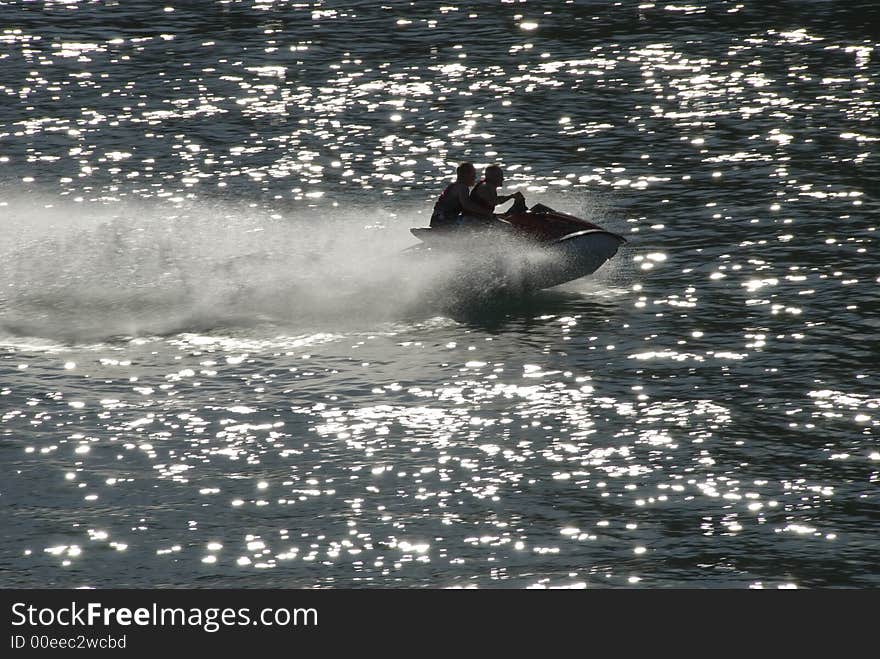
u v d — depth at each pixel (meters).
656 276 59.09
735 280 58.03
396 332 52.72
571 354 50.31
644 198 71.31
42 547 36.72
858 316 53.00
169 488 39.88
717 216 67.50
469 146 82.75
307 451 42.28
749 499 38.78
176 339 51.88
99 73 102.25
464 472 40.78
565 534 37.12
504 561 35.88
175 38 113.56
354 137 85.19
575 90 95.25
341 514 38.31
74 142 84.62
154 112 91.44
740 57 103.00
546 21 117.19
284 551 36.47
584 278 59.00
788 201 69.25
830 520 37.53
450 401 46.06
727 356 49.53
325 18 120.25
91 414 45.03
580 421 44.28
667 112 88.81
